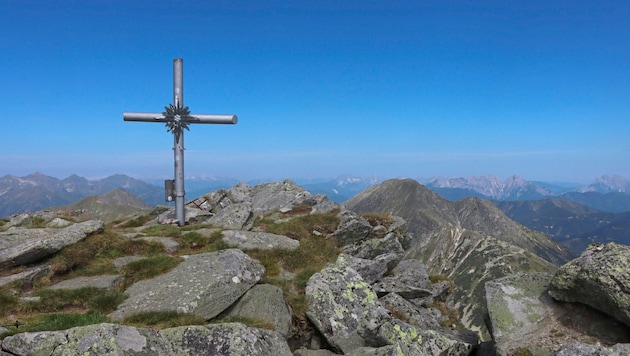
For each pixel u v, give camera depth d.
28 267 16.95
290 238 24.20
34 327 12.30
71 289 15.50
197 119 27.03
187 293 14.85
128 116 26.16
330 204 29.67
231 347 11.75
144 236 22.12
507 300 14.22
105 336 10.60
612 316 12.62
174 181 27.86
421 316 19.64
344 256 22.84
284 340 13.71
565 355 11.25
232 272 16.34
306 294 17.09
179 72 26.72
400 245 26.75
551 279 14.98
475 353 14.98
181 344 11.51
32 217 28.17
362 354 13.34
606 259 12.80
